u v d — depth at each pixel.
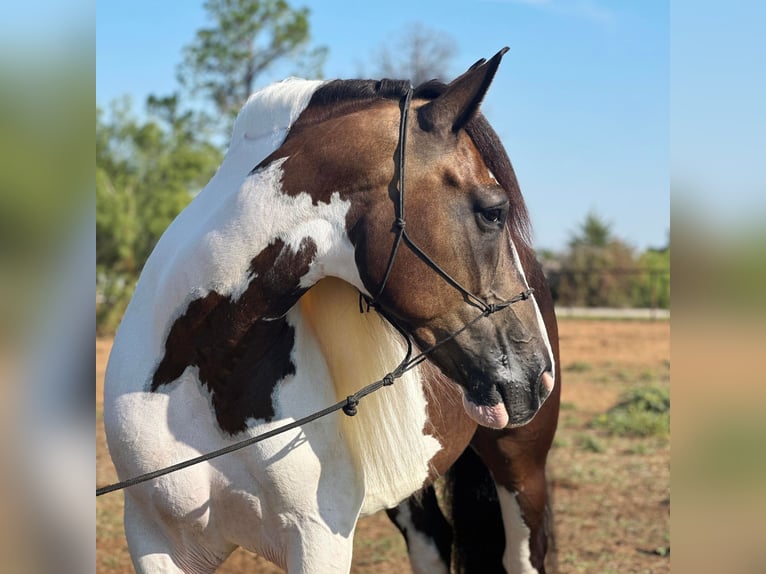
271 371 2.20
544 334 2.25
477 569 3.38
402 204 2.05
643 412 8.48
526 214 2.29
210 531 2.27
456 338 2.11
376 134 2.11
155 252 2.42
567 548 4.78
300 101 2.28
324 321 2.27
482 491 3.36
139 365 2.27
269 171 2.17
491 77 2.06
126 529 2.35
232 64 21.81
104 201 16.38
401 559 4.68
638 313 22.17
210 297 2.17
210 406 2.21
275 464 2.15
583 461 6.84
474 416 2.15
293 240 2.12
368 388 2.16
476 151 2.17
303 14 21.92
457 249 2.07
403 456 2.41
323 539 2.21
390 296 2.09
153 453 2.21
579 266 25.11
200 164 18.89
